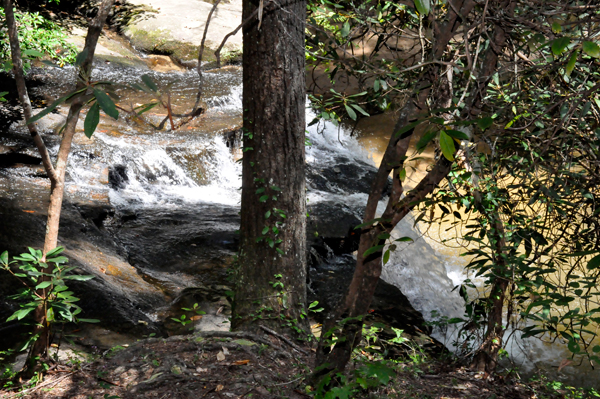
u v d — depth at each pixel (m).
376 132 13.05
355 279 2.76
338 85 12.95
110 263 6.72
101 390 3.62
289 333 4.83
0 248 6.04
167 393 3.59
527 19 2.40
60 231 6.93
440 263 8.80
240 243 4.98
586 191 3.49
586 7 2.20
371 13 4.17
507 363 6.39
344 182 10.70
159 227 8.22
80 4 17.31
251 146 4.78
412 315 7.18
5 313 5.05
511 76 3.44
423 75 2.54
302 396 3.67
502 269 3.94
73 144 9.38
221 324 5.98
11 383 3.68
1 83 11.64
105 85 1.65
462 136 1.70
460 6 2.31
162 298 6.34
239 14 19.14
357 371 2.69
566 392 4.85
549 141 3.08
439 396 4.21
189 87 13.68
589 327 7.00
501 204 4.09
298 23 4.66
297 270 4.93
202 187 10.12
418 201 2.48
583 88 3.17
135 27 16.81
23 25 9.57
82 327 5.18
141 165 9.58
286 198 4.82
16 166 8.40
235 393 3.64
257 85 4.69
